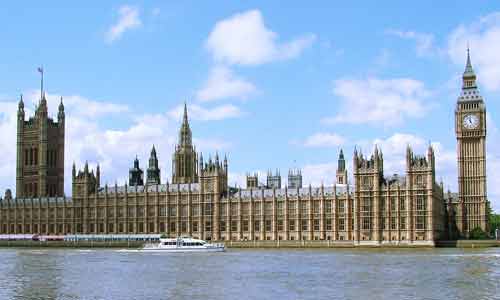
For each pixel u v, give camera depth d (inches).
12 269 6318.9
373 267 6067.9
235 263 6855.3
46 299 4220.0
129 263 7047.2
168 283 4987.7
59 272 5969.5
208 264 6756.9
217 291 4512.8
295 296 4244.6
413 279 5014.8
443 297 4116.6
